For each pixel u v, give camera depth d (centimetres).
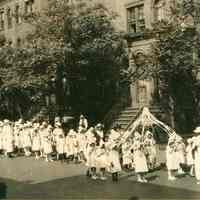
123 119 3441
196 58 2906
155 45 2920
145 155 2192
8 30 5231
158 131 3170
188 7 2833
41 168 2544
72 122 3669
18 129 3181
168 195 1777
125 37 3522
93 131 2645
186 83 3164
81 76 3512
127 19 3781
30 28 4747
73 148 2695
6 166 2670
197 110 3225
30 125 3100
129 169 2342
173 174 2161
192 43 2827
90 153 2205
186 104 3281
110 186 1995
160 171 2280
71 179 2189
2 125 3225
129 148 2334
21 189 2005
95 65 3459
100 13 3656
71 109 3756
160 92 3412
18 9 5066
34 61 3203
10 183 2153
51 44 3173
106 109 3788
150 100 3516
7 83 3481
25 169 2534
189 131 3278
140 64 3134
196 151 2003
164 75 3045
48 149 2803
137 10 3709
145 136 2355
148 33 3075
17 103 4459
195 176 2097
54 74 3281
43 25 3272
